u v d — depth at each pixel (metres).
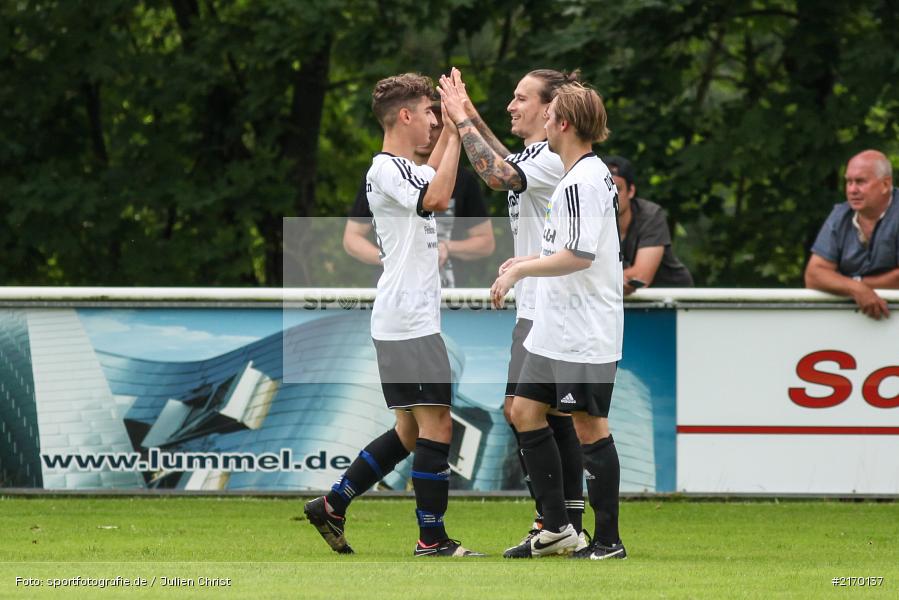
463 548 19.58
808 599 13.90
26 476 26.03
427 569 16.52
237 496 25.95
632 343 25.91
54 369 25.94
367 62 48.16
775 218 48.56
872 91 45.81
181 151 52.44
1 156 51.91
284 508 24.98
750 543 21.48
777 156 46.72
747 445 25.94
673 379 25.91
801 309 25.78
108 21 52.00
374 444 20.08
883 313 25.61
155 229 52.06
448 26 48.91
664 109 47.78
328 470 25.75
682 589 14.55
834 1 46.81
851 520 24.12
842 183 48.53
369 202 19.53
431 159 22.02
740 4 46.53
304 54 48.41
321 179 58.81
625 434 25.92
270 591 14.16
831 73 47.94
